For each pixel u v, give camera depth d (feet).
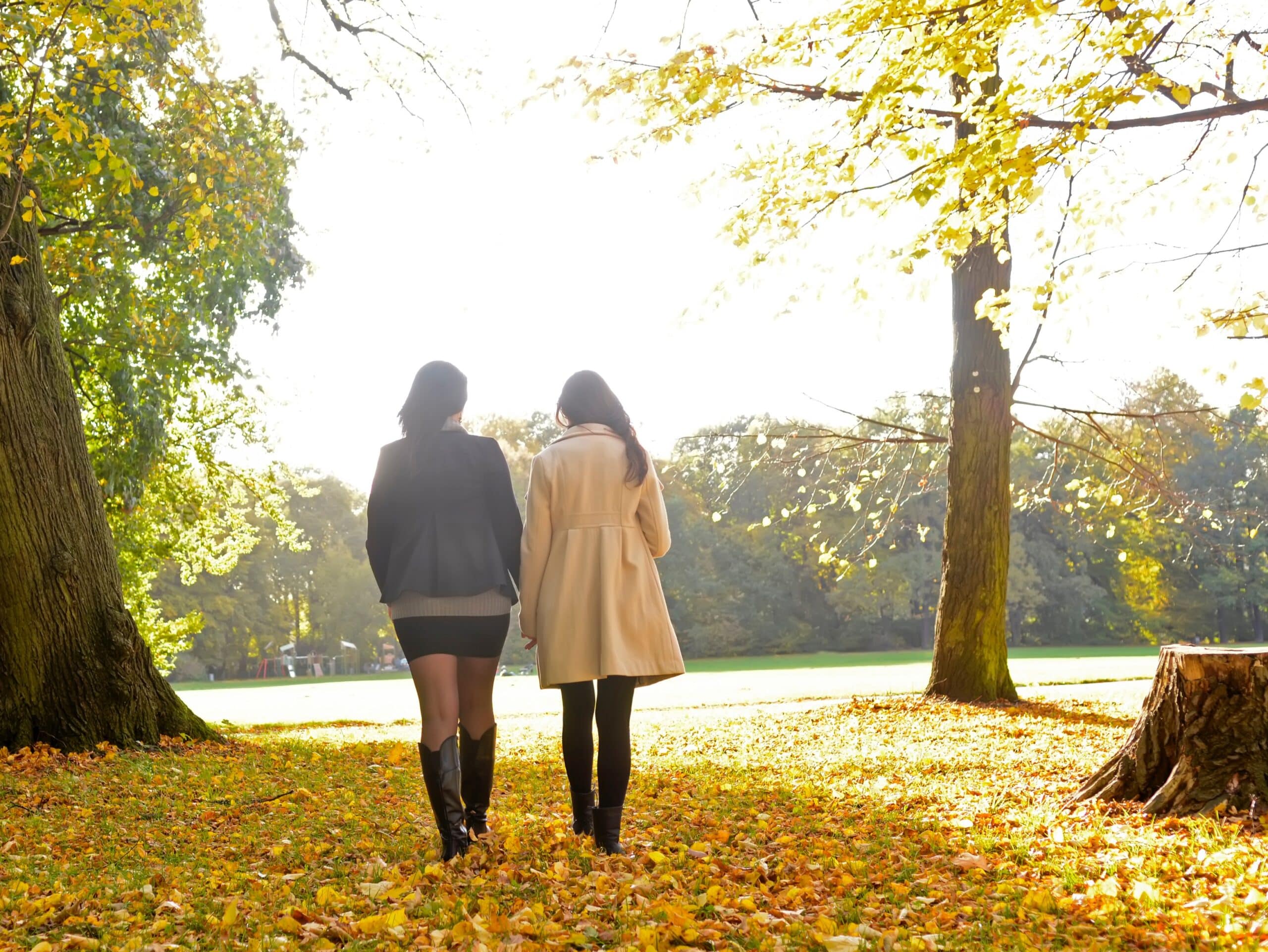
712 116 25.98
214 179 35.70
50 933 9.54
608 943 9.27
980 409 39.09
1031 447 133.08
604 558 12.41
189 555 72.64
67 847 14.46
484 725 12.80
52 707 26.99
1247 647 15.35
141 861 13.25
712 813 16.90
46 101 28.86
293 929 9.57
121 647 28.04
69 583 27.66
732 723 36.99
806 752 26.94
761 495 178.40
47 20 25.25
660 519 12.83
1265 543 164.14
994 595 38.78
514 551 12.89
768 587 196.75
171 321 47.29
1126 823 14.21
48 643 27.17
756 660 166.71
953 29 18.95
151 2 26.99
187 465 64.23
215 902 10.79
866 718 34.94
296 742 30.25
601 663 12.13
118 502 58.18
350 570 246.47
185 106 31.65
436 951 8.84
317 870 12.39
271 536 229.25
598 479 12.58
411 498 12.34
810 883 11.51
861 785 20.34
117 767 23.85
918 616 202.59
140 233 38.75
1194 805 14.08
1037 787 18.21
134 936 9.35
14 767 24.02
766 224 25.52
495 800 18.37
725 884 11.48
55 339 28.86
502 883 11.11
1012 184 19.94
